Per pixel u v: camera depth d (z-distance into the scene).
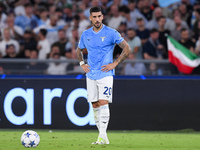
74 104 37.25
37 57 49.62
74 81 37.25
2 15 53.06
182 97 37.91
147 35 48.41
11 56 48.88
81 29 51.34
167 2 49.31
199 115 37.94
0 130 36.66
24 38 50.31
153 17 51.16
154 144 24.86
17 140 26.92
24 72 39.44
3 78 37.06
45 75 37.25
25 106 37.06
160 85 37.91
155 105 37.91
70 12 53.81
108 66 23.31
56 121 37.19
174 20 50.03
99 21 22.97
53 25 51.72
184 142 26.89
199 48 49.34
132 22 51.25
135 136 32.09
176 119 37.91
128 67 39.69
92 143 23.94
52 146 22.38
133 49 47.12
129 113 37.81
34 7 54.38
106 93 23.39
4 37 50.00
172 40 41.53
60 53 48.62
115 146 22.50
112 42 23.48
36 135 21.56
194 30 50.75
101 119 23.53
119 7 51.66
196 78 38.00
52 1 55.19
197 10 52.19
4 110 37.00
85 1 54.44
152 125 37.84
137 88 37.88
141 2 51.88
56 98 37.22
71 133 34.38
